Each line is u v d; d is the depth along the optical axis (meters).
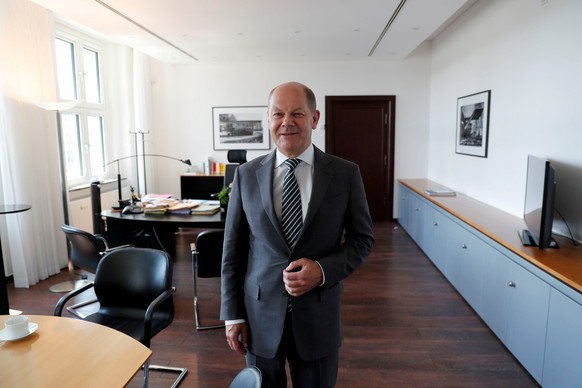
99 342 1.34
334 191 1.24
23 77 3.62
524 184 3.14
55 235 4.05
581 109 2.43
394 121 6.06
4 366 1.19
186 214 3.39
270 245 1.23
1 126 3.45
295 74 6.05
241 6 3.37
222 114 6.19
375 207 6.33
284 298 1.23
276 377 1.29
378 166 6.23
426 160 6.12
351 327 2.84
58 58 4.62
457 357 2.45
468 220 3.12
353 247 1.27
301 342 1.22
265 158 1.34
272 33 4.26
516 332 2.33
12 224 3.57
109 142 5.64
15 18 3.53
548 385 1.99
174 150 6.30
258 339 1.27
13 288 3.63
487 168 3.85
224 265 1.37
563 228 2.62
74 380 1.13
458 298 3.37
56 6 3.34
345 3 3.33
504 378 2.23
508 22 3.41
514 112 3.31
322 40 4.60
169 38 4.44
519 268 2.28
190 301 3.33
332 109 6.12
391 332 2.77
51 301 3.35
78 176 4.93
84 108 5.01
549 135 2.79
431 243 4.23
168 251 4.38
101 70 5.43
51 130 4.01
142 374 2.29
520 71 3.20
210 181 6.01
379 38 4.52
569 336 1.82
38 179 3.83
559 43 2.66
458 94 4.72
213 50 5.09
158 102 6.20
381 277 3.87
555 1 2.70
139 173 5.90
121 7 3.37
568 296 1.83
